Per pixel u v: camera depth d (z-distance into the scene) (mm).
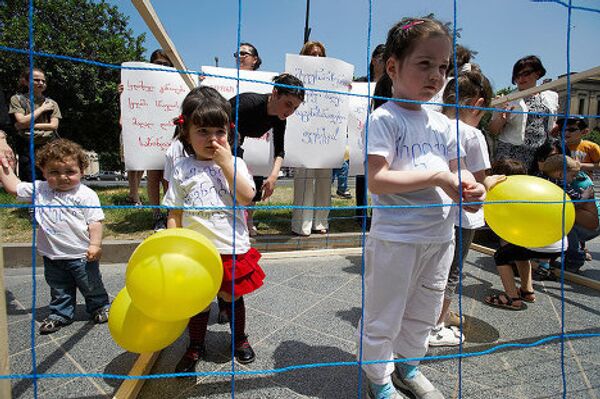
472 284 3201
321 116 3902
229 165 1728
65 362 1959
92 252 2287
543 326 2449
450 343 2186
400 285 1548
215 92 1805
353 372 1886
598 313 2666
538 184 1824
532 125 3746
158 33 2150
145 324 1526
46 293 2873
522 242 1889
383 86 2225
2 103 2459
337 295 2887
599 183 4953
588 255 4059
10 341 2164
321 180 4359
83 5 15070
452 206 1557
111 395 1695
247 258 1895
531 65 3541
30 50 1030
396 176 1451
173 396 1685
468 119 2174
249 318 2467
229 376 1827
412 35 1483
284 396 1692
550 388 1804
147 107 3668
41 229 2248
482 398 1716
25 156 4375
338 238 4367
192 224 1839
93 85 13875
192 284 1326
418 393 1672
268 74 3822
